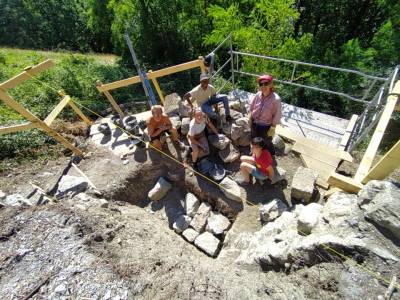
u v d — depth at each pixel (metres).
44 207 3.37
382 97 4.17
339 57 11.02
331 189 3.52
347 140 4.79
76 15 27.45
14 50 13.73
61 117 6.20
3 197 3.76
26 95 6.52
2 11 27.17
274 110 3.60
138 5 12.47
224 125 4.93
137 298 2.31
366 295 1.91
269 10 9.43
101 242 2.89
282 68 9.93
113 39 14.98
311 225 2.60
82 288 2.37
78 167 4.89
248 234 3.62
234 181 4.30
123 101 7.71
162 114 4.27
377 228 2.14
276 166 4.37
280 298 2.18
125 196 4.54
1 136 5.12
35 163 5.04
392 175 4.69
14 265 2.60
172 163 4.82
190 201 4.39
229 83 8.04
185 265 2.86
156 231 3.73
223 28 10.19
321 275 2.18
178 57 12.99
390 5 11.66
